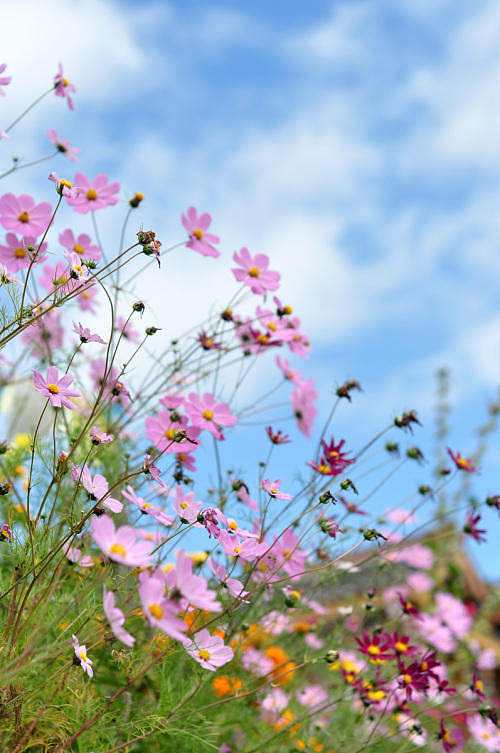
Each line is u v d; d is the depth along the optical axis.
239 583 1.88
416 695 2.18
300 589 2.30
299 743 2.17
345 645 2.36
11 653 1.72
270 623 2.24
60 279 1.88
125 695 1.88
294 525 2.12
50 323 2.27
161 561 1.94
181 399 2.09
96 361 2.28
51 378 1.83
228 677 2.12
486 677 2.79
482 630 2.96
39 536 1.87
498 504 2.21
